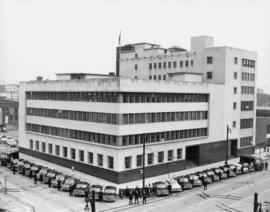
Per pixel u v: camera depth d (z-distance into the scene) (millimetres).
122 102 54750
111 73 79938
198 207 44594
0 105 135750
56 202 45562
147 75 90062
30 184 54938
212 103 71375
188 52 80500
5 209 42281
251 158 72125
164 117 61812
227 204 46031
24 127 78125
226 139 74812
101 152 57844
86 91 60344
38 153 73562
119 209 43344
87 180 57062
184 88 64750
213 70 76062
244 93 81062
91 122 59906
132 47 96250
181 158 65500
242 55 79188
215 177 59281
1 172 63375
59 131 67750
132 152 56656
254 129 85438
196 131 68750
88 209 42594
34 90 74062
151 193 50062
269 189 54219
